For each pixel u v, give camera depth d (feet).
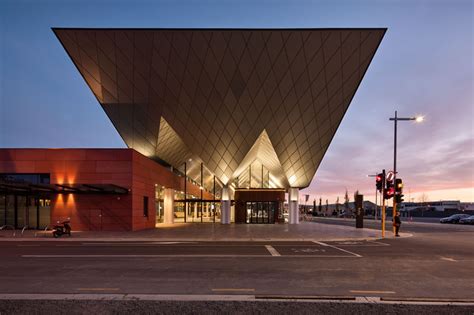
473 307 20.58
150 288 25.30
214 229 89.71
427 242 60.54
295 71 94.89
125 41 92.63
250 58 93.15
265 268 33.32
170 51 93.35
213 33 88.99
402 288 25.55
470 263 36.99
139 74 99.96
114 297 22.52
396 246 53.52
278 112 102.83
